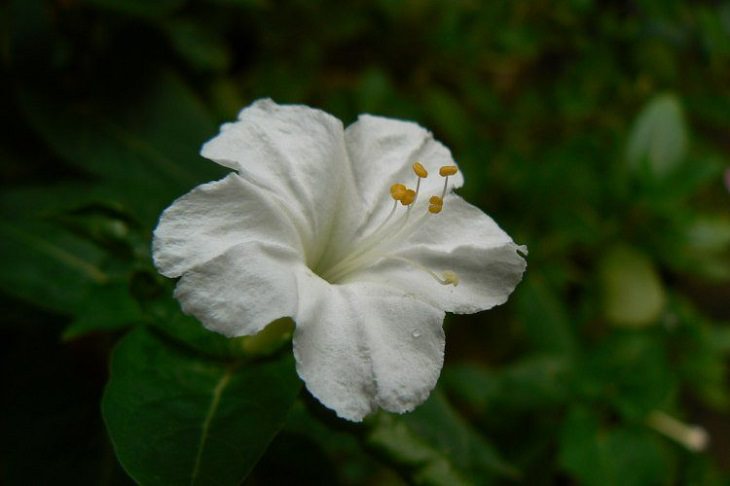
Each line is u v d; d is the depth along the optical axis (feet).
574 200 0.70
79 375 0.39
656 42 0.85
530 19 0.83
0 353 0.39
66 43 0.46
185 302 0.29
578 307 0.70
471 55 0.78
